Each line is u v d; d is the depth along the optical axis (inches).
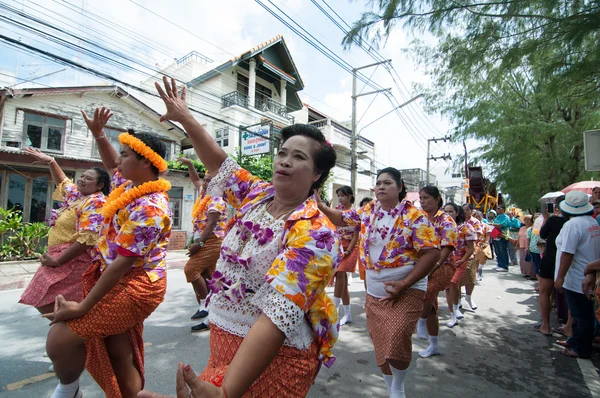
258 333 42.4
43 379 113.7
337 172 837.2
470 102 478.6
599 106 319.3
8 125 408.8
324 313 52.7
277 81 754.8
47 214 417.7
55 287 109.6
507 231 395.2
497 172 530.3
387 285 99.5
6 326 161.9
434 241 100.5
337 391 114.9
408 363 98.7
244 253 51.6
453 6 154.7
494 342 166.7
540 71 181.5
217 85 661.9
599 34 153.1
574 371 136.6
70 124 452.8
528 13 154.3
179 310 192.1
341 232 193.9
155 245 81.4
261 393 47.6
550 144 472.4
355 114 576.7
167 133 546.9
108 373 79.8
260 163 520.1
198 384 36.7
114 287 77.8
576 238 148.6
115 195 87.7
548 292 179.2
